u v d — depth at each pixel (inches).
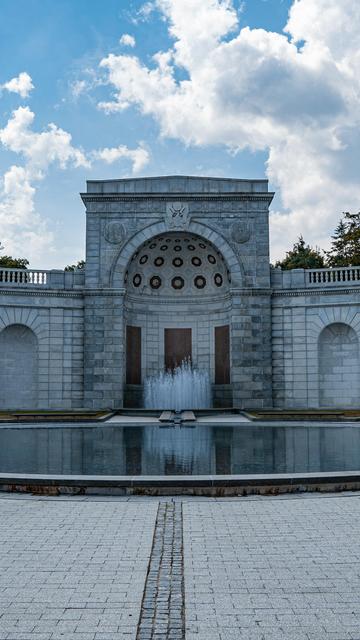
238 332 1594.5
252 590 298.2
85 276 1600.6
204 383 1717.5
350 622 262.8
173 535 390.0
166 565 334.6
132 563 336.5
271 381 1588.3
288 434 949.2
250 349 1590.8
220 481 503.5
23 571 325.1
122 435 938.7
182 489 503.8
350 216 2327.8
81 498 496.1
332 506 465.1
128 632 253.3
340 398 1574.8
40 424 1176.2
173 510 454.0
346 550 359.3
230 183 1617.9
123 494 505.7
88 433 977.5
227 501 483.8
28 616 269.3
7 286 1553.9
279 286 1625.2
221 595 292.2
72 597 290.0
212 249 1676.9
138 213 1614.2
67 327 1598.2
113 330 1588.3
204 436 917.8
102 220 1614.2
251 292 1600.6
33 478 514.6
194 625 259.9
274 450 729.0
